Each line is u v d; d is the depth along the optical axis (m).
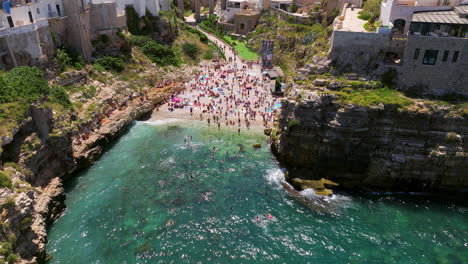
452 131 51.62
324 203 51.56
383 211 50.00
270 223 47.69
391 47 57.31
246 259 42.19
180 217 48.50
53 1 73.06
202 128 74.06
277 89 90.81
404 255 42.62
